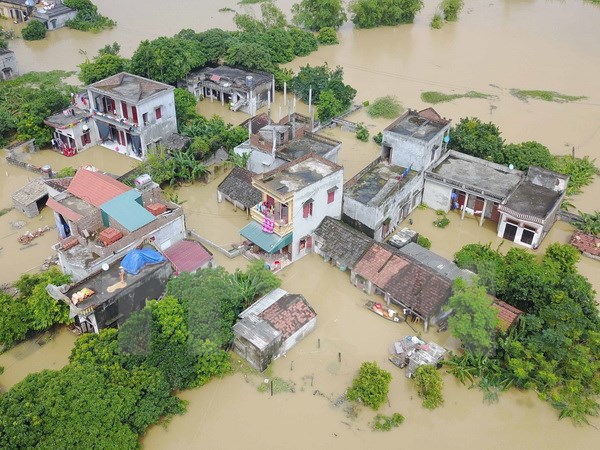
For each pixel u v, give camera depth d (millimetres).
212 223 49344
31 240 46844
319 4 91688
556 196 47688
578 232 47500
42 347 37469
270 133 52094
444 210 50875
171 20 98562
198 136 56281
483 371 35500
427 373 34312
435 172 50875
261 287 39406
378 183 48406
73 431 28484
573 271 42312
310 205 42906
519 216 45250
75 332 38188
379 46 90312
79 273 38469
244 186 50156
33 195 49625
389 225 47594
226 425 33125
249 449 31922
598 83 77438
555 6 110250
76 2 94562
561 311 36219
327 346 37906
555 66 82938
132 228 39375
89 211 41906
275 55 79438
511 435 32938
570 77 79312
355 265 41844
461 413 34031
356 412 33875
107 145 60938
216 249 45688
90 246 39312
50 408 29016
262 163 52688
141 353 33062
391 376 34438
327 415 33750
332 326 39438
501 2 113188
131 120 56562
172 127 59656
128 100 54844
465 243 47562
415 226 49688
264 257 44781
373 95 73625
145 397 31734
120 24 96375
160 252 40188
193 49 70812
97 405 29578
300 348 37781
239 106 68188
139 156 58656
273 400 34531
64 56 83375
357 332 38969
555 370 35031
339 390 35156
